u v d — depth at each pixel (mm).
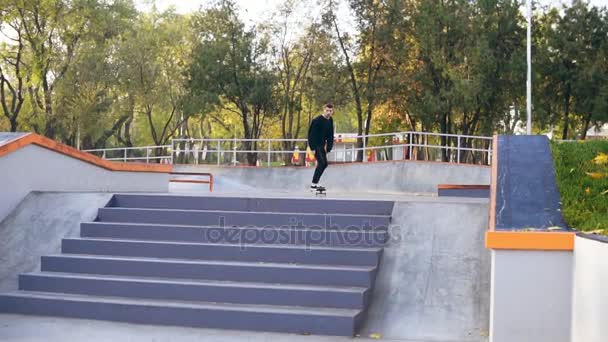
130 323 8086
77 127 43312
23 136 11125
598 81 36375
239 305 8062
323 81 41594
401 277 8461
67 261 9164
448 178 22797
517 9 35938
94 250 9508
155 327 7895
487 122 37844
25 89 46531
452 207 9625
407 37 40250
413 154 24781
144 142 60250
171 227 9625
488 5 35812
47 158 11719
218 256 9016
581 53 37000
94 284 8641
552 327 6270
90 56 41562
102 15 42812
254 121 43688
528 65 25547
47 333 7570
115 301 8266
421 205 9695
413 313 7895
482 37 35281
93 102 42250
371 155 41094
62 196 11102
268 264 8672
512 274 6363
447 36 36688
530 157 8281
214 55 41469
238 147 55375
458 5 35938
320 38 41875
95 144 50031
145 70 44969
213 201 10414
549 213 7039
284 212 10039
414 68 40156
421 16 36906
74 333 7582
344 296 7852
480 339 7355
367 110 42188
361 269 8266
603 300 5285
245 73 42250
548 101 38031
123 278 8711
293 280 8367
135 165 14141
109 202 10797
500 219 6973
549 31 37406
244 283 8430
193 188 23859
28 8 40469
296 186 25156
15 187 10992
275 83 43156
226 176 26359
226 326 7805
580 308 5891
